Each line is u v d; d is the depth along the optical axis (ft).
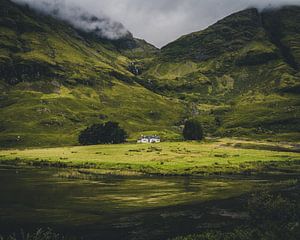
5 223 219.20
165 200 288.10
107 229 205.26
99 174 451.94
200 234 189.37
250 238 179.93
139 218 229.04
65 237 191.52
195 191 327.67
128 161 542.98
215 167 486.38
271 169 487.61
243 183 373.81
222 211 238.68
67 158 586.86
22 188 340.18
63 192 322.96
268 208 223.10
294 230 185.98
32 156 623.36
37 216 236.43
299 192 287.48
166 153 638.53
